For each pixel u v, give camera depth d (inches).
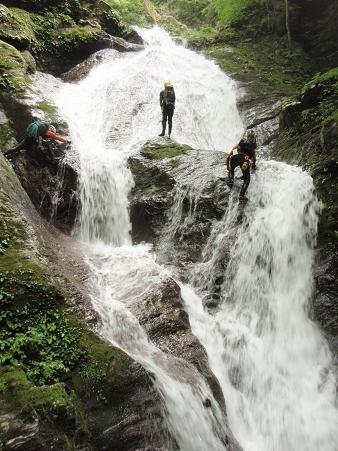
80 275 271.6
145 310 256.7
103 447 171.2
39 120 369.1
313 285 317.1
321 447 253.0
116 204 386.3
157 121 515.2
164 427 185.6
